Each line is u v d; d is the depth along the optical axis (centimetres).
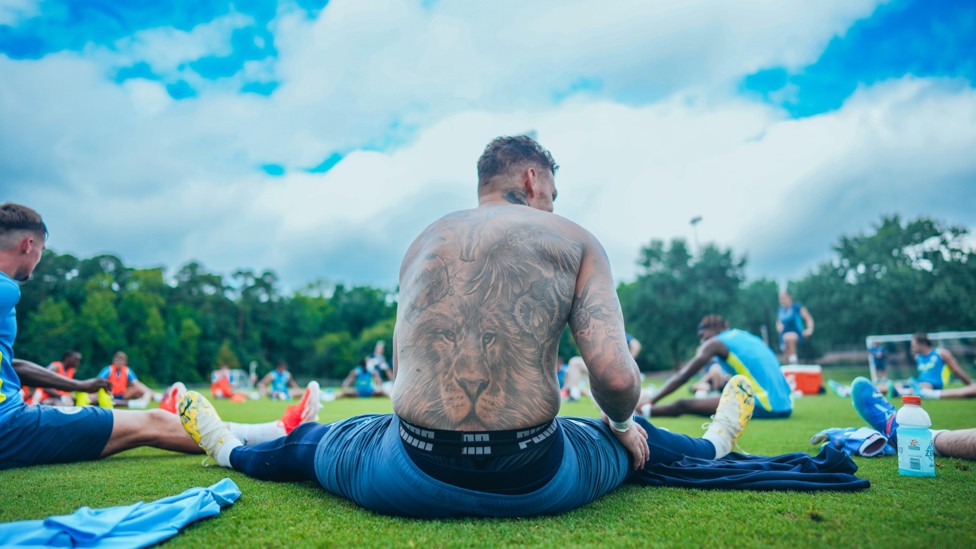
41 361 5328
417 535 162
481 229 184
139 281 6681
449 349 174
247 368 7144
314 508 196
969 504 192
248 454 257
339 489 206
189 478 253
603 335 170
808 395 1223
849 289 5109
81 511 155
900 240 5062
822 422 548
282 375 1828
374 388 1742
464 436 169
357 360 7244
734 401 274
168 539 158
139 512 166
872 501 198
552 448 180
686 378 612
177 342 6269
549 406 174
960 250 4897
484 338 172
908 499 200
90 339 5562
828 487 217
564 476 181
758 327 5509
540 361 174
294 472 238
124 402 1185
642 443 221
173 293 7331
